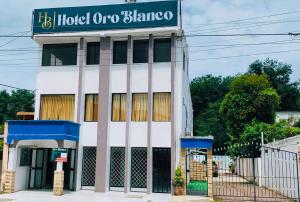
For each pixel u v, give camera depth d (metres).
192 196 18.86
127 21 21.45
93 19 21.86
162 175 20.27
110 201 17.06
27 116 24.75
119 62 22.03
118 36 21.80
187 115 27.47
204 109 61.12
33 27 22.42
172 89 20.72
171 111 20.53
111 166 21.17
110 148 21.25
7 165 19.88
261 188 24.38
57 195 18.64
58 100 22.22
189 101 30.78
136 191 20.50
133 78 21.41
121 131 21.17
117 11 21.67
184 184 19.25
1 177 20.47
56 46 22.84
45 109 22.30
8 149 19.89
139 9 21.41
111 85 21.62
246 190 22.80
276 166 22.14
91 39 22.25
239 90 38.12
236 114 37.44
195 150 22.86
